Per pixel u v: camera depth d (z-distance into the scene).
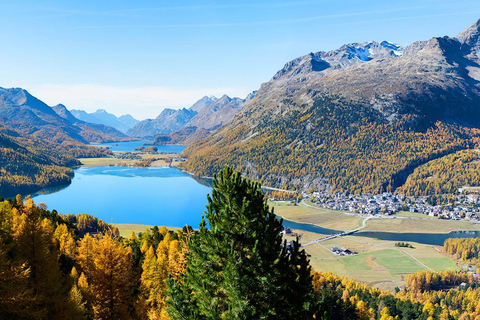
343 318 90.69
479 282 158.00
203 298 19.02
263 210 20.14
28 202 89.62
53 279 33.81
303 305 18.81
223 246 19.09
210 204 20.92
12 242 32.59
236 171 20.94
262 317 17.62
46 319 31.53
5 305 26.58
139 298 49.69
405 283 161.00
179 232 97.38
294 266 20.28
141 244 96.81
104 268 38.41
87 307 45.19
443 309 115.19
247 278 17.89
